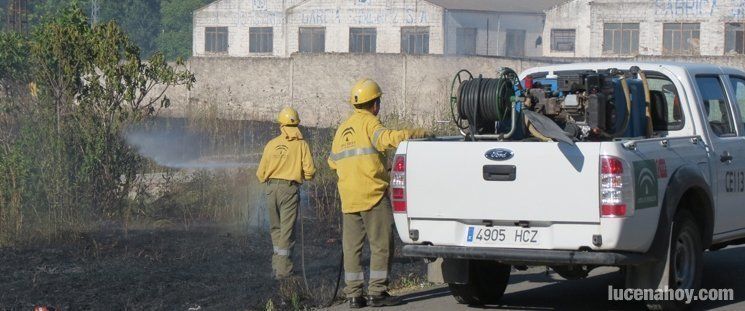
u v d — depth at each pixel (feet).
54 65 43.55
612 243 25.02
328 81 132.05
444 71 126.00
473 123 27.17
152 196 46.32
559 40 178.09
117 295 29.66
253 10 199.52
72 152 42.50
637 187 25.30
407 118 64.34
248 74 135.13
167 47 235.40
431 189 26.96
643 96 29.53
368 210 29.48
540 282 34.22
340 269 30.42
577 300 31.04
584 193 25.14
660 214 26.40
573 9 176.14
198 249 37.01
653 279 26.76
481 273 29.78
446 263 28.71
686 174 27.35
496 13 179.01
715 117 30.86
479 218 26.48
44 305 27.81
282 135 33.19
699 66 31.04
